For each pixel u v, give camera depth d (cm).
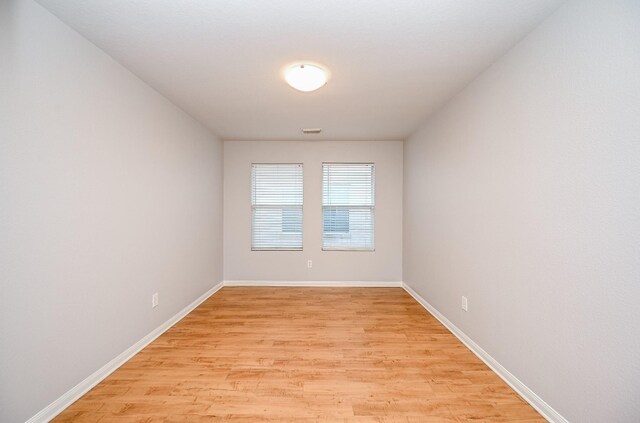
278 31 199
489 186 244
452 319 315
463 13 179
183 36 205
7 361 157
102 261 223
